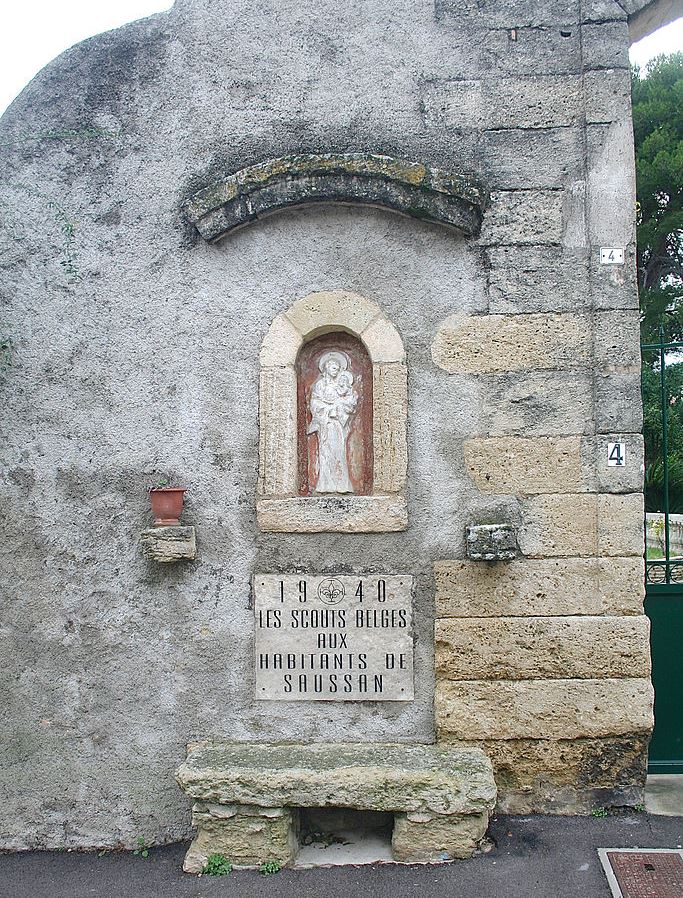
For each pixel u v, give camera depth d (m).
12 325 4.89
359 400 4.95
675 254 17.88
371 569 4.73
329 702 4.72
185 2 5.00
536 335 4.79
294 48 4.95
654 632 5.49
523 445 4.74
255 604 4.75
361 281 4.84
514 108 4.89
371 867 4.22
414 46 4.93
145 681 4.76
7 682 4.79
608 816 4.63
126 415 4.85
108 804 4.73
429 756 4.48
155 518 4.71
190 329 4.86
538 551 4.70
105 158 4.94
